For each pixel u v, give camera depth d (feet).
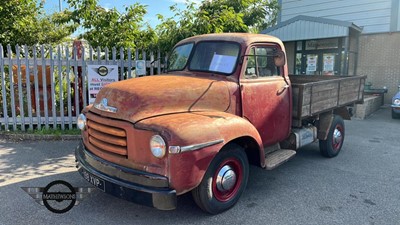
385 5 42.63
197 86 12.84
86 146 13.30
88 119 12.80
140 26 30.07
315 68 47.21
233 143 12.87
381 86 44.19
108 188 11.30
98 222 11.93
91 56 25.16
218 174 12.26
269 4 40.24
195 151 10.81
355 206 13.50
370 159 20.31
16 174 16.55
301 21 42.60
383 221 12.24
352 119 35.19
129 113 11.33
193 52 15.43
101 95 12.96
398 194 14.79
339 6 46.55
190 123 11.09
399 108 34.35
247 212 12.88
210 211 12.32
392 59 42.93
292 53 49.65
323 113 20.15
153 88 12.14
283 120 16.25
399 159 20.33
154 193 10.37
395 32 42.24
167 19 28.76
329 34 40.45
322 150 20.29
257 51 14.84
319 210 13.11
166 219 12.23
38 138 23.38
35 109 26.58
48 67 25.64
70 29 30.78
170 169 10.49
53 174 16.62
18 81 24.21
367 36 44.39
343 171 17.98
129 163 11.19
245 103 14.06
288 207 13.37
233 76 13.89
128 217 12.35
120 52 25.63
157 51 27.81
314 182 16.25
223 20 28.32
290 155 15.64
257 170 18.06
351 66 45.65
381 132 28.55
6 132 23.88
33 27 36.47
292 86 16.81
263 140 15.21
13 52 34.60
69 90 25.11
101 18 28.94
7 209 12.74
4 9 32.68
